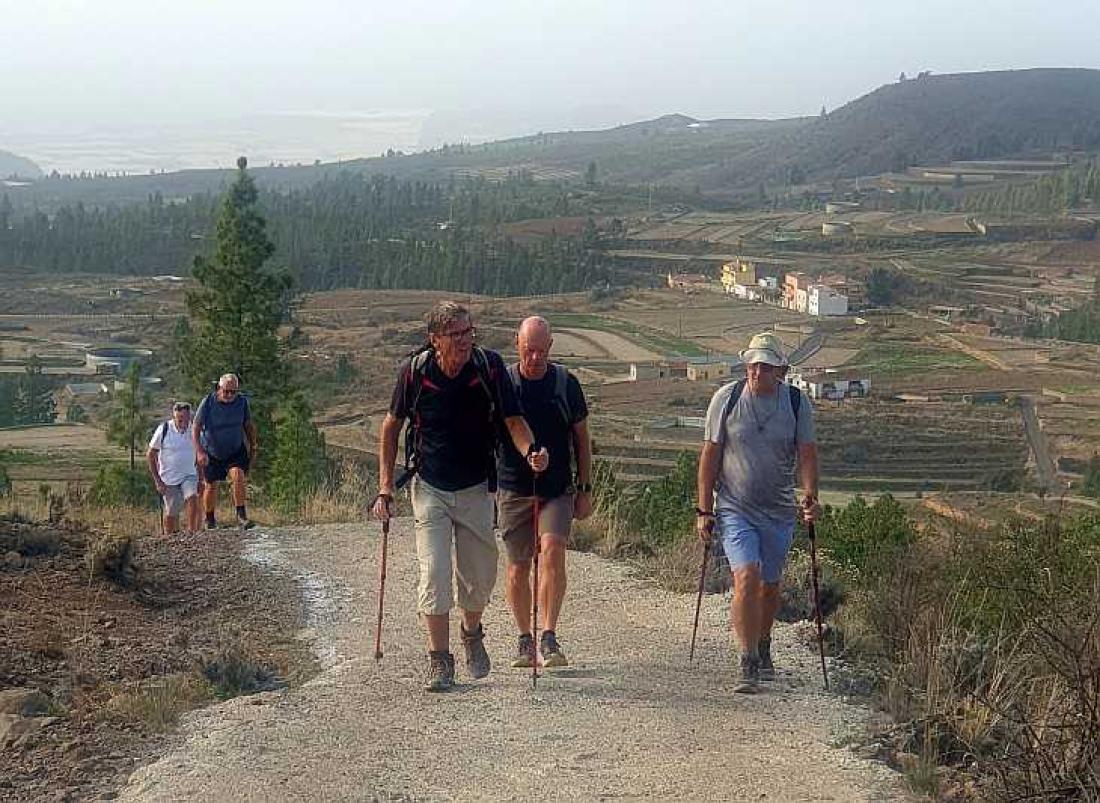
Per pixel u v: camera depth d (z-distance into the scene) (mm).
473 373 6496
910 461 51500
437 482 6609
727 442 6762
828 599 8508
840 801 4996
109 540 9086
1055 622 6152
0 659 6707
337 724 5918
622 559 10258
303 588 9375
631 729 5883
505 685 6656
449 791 5105
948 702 5852
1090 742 5117
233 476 12641
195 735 5734
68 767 5316
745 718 6070
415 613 8625
